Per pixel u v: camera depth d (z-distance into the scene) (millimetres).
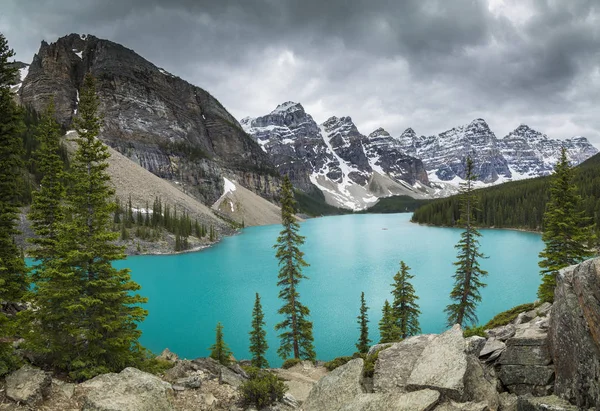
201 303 53875
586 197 111250
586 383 8070
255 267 82750
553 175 29594
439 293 55906
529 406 8484
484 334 16219
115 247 15281
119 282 15211
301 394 15680
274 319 46688
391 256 91625
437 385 9711
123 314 15242
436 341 12117
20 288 19562
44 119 25391
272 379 13148
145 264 87250
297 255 31281
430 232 152500
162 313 49344
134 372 11750
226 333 42125
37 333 13547
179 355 36000
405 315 33125
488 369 10641
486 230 147500
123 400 9797
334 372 12328
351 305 51062
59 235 14844
